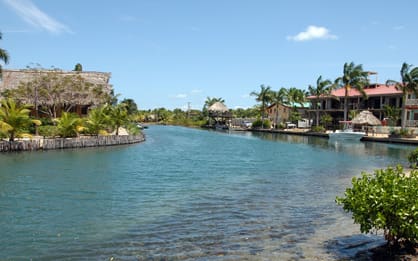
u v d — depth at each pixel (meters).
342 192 15.80
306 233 9.84
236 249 8.59
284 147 43.62
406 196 7.28
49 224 10.53
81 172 19.88
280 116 98.19
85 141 34.31
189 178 19.12
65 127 34.09
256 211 12.27
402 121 58.44
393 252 8.02
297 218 11.40
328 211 12.33
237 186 17.02
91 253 8.36
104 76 55.66
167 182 17.77
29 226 10.31
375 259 7.82
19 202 12.99
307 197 14.64
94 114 38.94
